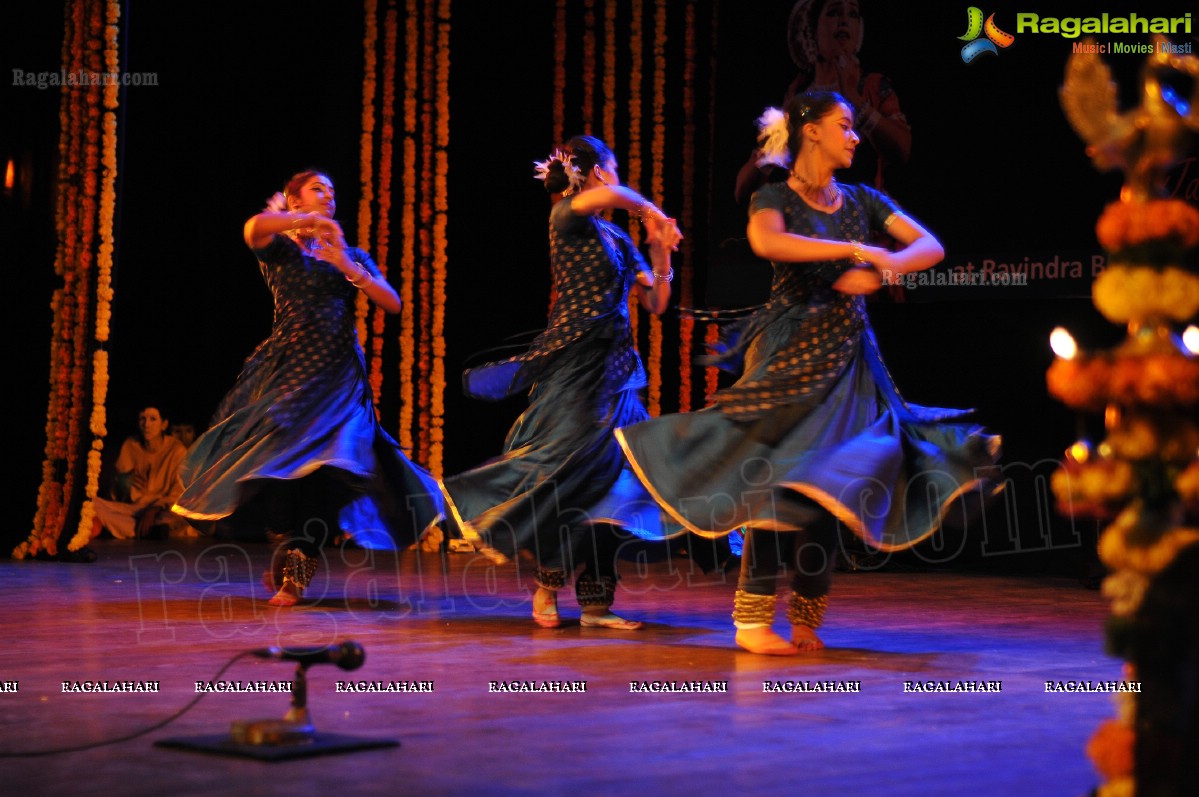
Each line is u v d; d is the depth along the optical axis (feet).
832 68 25.99
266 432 18.61
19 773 8.29
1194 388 6.10
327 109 31.63
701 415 14.11
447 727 9.80
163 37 31.32
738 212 26.96
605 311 16.76
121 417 34.09
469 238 31.86
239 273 32.65
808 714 10.39
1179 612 5.88
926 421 14.11
